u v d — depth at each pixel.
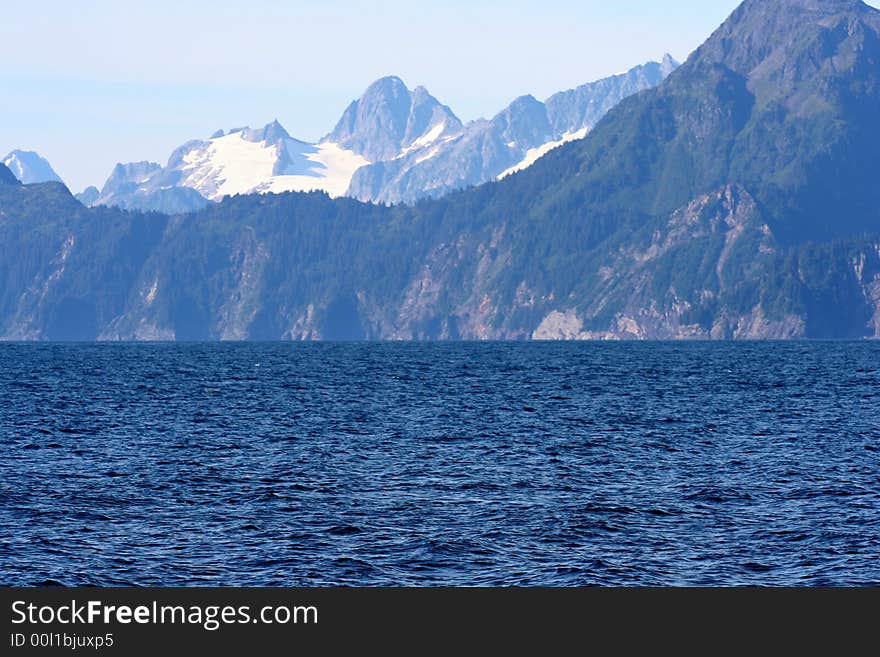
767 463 84.56
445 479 77.69
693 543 59.34
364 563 55.81
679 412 124.62
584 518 64.75
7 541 58.72
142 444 95.06
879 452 90.44
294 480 76.81
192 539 59.94
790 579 53.44
